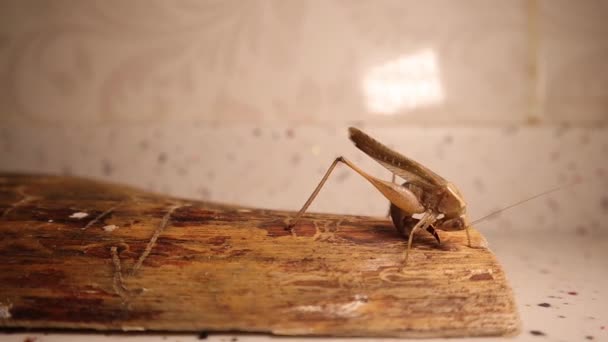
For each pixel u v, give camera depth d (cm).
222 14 27
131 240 18
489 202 27
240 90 28
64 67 28
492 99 27
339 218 19
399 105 28
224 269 17
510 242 26
